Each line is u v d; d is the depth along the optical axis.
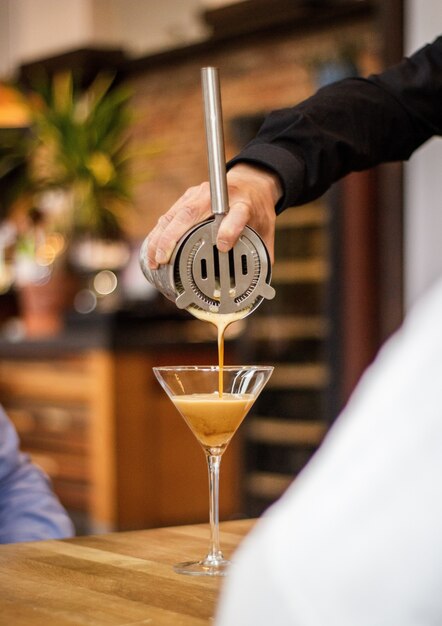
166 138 7.78
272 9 6.57
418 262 3.38
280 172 1.44
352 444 0.55
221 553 1.31
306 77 6.66
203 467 5.07
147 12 7.80
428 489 0.52
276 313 4.99
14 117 5.93
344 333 4.19
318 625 0.54
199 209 1.28
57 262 5.41
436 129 1.74
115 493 4.79
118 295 5.50
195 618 1.02
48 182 6.31
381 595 0.53
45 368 5.10
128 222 7.31
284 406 5.00
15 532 1.74
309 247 4.90
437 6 3.26
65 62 7.60
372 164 1.69
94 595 1.11
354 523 0.54
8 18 8.27
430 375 0.53
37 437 5.17
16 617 1.02
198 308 1.28
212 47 7.21
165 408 4.96
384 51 3.46
